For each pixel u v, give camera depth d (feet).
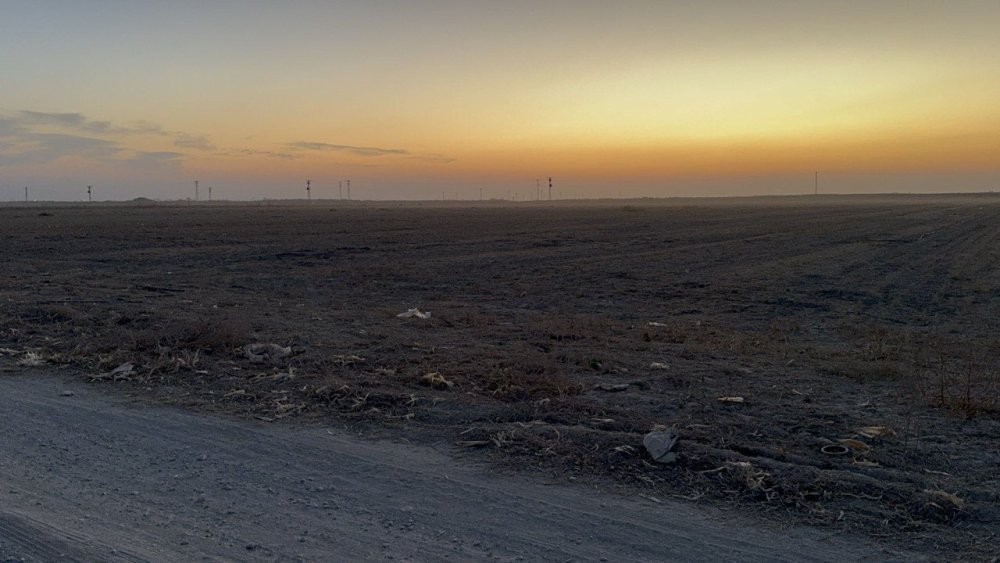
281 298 65.10
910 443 24.26
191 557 15.53
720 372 35.60
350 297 66.90
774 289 75.41
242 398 29.43
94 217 269.23
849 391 32.01
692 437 24.26
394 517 18.02
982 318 57.47
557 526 17.58
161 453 22.77
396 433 25.02
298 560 15.57
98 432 24.93
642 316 57.67
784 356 40.27
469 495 19.49
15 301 56.54
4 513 17.33
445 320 52.13
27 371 34.19
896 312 60.85
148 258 105.91
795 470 20.84
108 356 36.29
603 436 23.73
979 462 22.41
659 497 19.44
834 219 269.85
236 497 19.21
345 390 29.76
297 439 24.29
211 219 254.88
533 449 22.93
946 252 124.16
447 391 30.63
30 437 24.29
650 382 33.09
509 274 88.74
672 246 138.82
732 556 16.10
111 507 18.34
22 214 302.25
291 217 280.31
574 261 107.04
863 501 19.06
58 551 15.46
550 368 34.91
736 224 230.48
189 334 40.22
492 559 15.81
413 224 222.89
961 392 31.14
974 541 16.92
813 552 16.33
